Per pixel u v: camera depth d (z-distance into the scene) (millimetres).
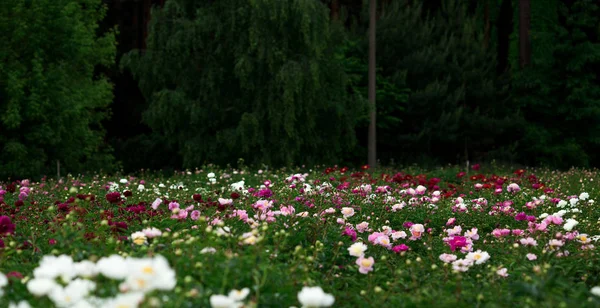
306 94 20281
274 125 19969
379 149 26719
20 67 19109
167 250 4723
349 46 26344
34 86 18922
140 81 21438
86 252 4512
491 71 28484
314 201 7914
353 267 5145
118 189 10094
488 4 29672
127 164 25141
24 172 18703
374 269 5305
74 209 5547
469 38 28078
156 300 2951
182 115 20688
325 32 20375
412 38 27328
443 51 27797
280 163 20484
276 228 6027
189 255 4367
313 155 21562
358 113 21844
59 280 3461
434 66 26859
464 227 8047
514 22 28797
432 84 25891
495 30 29625
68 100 19531
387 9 28719
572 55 26875
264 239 4809
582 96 26469
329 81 21938
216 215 6328
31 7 19516
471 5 30266
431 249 6020
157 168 25312
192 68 21219
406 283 4812
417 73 26641
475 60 27875
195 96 21328
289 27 20422
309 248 5734
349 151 25219
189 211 6680
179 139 21234
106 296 3438
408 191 8859
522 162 27359
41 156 19391
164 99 20250
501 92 27484
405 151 26344
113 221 5969
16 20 19156
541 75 27438
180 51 20734
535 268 4449
